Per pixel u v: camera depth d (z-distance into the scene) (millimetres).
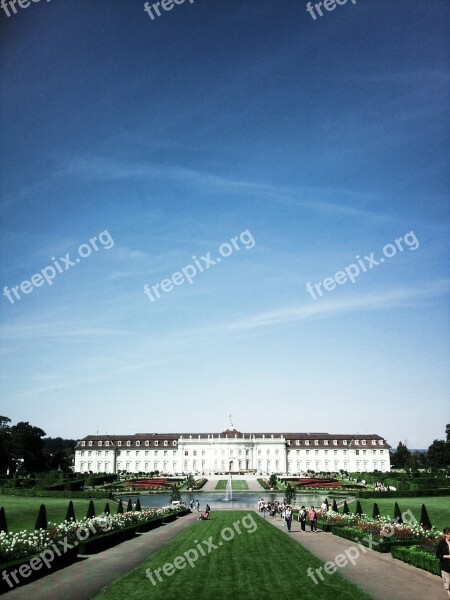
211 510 74375
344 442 181875
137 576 25953
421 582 24578
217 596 21797
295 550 34312
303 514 51062
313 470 176750
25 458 153000
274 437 182125
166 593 22328
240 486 125000
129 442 182500
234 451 179250
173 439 183875
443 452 175875
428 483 101188
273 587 23438
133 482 129250
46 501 73625
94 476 127812
